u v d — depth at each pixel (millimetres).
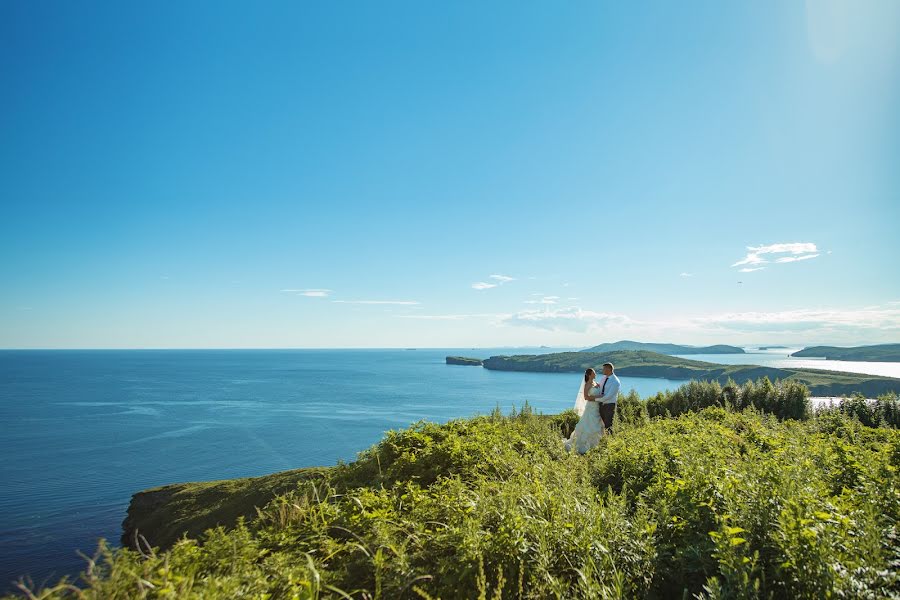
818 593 3090
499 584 3457
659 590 3855
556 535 4254
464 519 4637
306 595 3654
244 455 63500
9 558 31594
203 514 15000
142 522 18141
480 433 9789
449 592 3773
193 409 112750
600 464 7617
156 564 3945
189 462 59875
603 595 3391
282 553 4734
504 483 5996
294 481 13719
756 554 3303
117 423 92438
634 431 10828
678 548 4109
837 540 3461
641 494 5598
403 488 7137
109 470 56250
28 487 49375
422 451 8766
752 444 8969
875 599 2959
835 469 6172
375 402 120250
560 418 15148
